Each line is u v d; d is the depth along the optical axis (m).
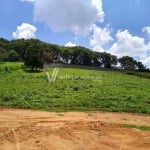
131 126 20.19
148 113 25.53
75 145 14.81
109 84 48.47
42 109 25.17
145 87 47.19
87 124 19.14
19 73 65.31
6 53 125.50
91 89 39.53
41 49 77.81
